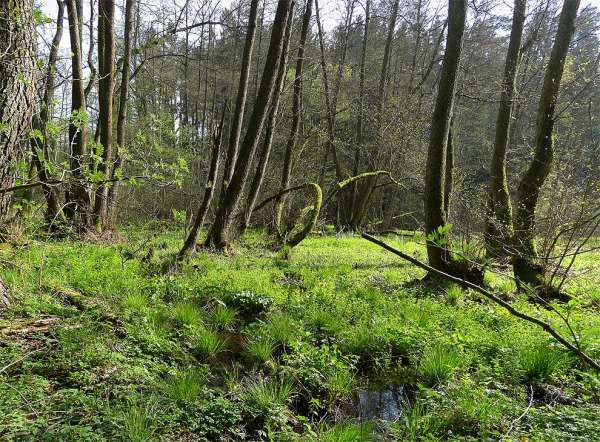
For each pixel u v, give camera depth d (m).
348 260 13.09
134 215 18.12
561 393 4.82
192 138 24.52
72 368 4.21
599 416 4.00
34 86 6.04
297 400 4.82
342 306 7.34
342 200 27.06
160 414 3.77
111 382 4.13
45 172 6.20
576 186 8.56
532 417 4.11
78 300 6.08
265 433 3.95
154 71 26.11
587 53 16.72
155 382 4.30
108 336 5.02
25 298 5.48
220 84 33.56
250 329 6.40
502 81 13.77
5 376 3.80
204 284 8.14
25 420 3.23
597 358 5.34
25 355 4.12
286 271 10.70
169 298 7.43
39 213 8.82
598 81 11.88
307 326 6.60
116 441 3.26
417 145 23.16
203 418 3.92
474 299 8.53
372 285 9.30
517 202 10.80
